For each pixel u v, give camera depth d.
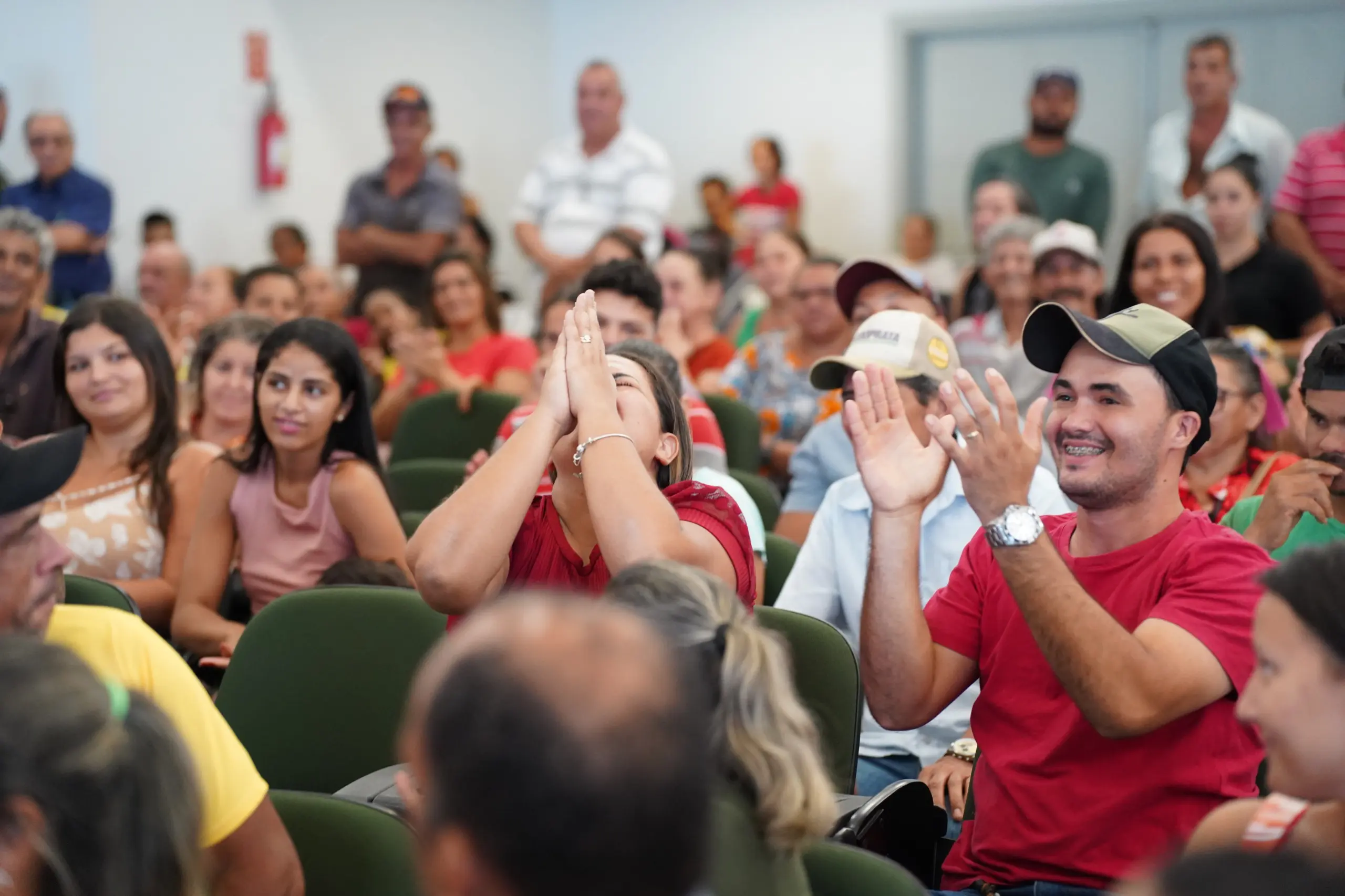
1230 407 3.34
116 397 3.50
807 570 3.13
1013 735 2.27
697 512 2.29
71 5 8.00
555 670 0.98
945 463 2.26
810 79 10.66
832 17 10.52
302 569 3.46
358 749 2.63
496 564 2.16
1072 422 2.20
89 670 1.32
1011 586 2.05
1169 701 2.02
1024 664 2.26
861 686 2.49
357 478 3.43
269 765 2.64
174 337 6.54
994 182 6.96
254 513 3.48
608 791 0.96
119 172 8.19
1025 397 4.84
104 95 8.09
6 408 4.51
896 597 2.27
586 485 2.14
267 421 3.39
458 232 7.96
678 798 0.99
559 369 2.26
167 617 3.59
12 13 8.16
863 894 1.80
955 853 2.40
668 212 11.24
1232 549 2.15
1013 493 2.04
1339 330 2.62
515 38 11.16
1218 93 7.77
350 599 2.68
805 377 5.18
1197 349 2.19
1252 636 1.96
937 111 10.50
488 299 6.00
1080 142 10.12
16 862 1.23
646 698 0.99
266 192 9.27
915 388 3.11
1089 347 2.21
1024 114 10.22
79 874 1.24
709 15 10.91
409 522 3.62
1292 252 5.76
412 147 7.85
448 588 2.14
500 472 2.19
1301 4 9.28
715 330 8.45
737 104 10.91
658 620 1.58
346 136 9.88
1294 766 1.53
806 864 1.84
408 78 10.29
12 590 1.65
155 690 1.77
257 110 9.13
